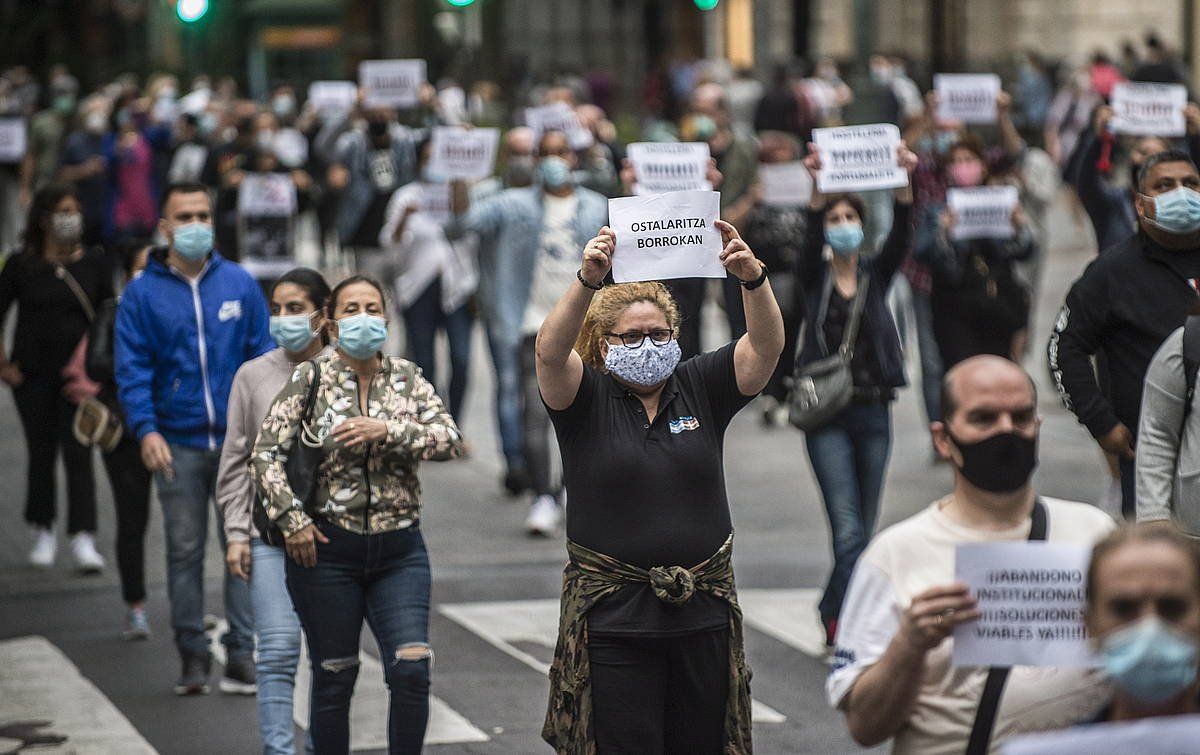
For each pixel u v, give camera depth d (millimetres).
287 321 10695
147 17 67312
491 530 17609
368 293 9703
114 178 33812
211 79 63281
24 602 15023
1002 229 18141
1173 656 4965
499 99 56594
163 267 12352
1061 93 52719
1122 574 5047
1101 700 5988
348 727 9508
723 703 8219
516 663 13109
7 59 63781
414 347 20766
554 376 8070
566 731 8102
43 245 15469
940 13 74312
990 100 22953
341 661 9430
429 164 19688
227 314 12383
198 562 12367
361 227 21938
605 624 8055
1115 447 10531
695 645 8109
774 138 20984
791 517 18203
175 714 11922
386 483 9508
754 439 22453
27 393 15703
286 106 47969
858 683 6082
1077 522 6230
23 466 20828
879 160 13086
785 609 14555
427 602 9609
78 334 15516
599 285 7941
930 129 23719
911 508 18125
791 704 12062
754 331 8195
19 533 17594
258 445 9586
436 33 60469
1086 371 10609
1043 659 5750
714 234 8062
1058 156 42469
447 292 20469
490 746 11195
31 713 11930
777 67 43875
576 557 8180
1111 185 15766
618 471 8094
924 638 5773
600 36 87062
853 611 6262
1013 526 6215
